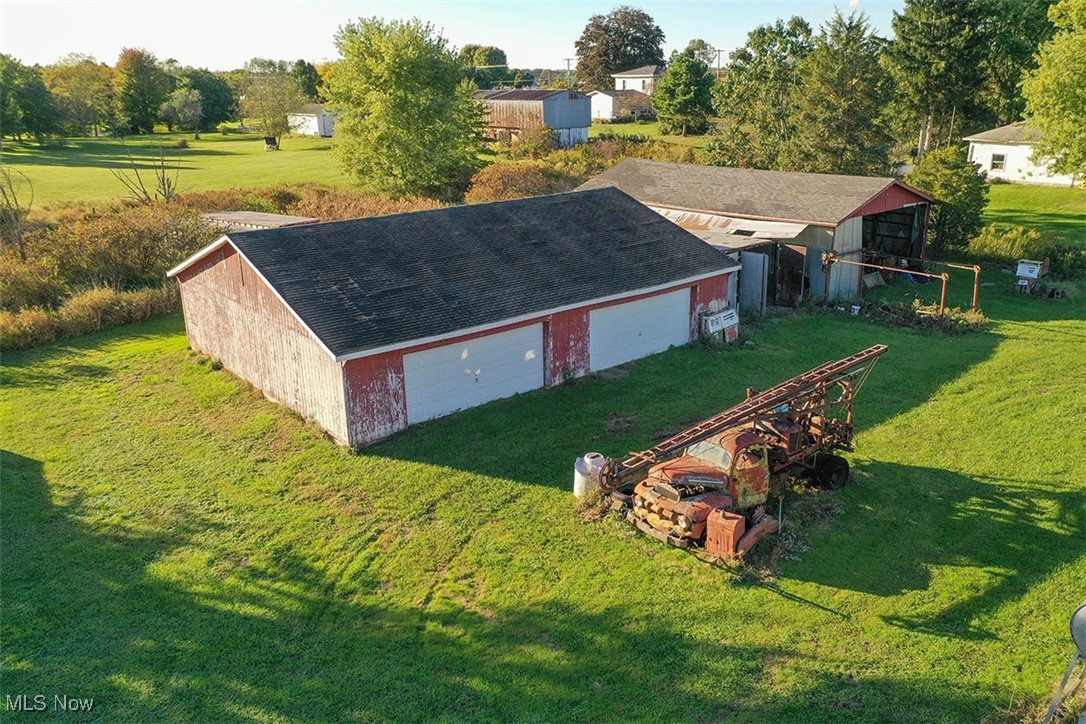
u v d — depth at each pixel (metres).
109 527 14.63
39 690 10.66
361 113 53.16
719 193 34.53
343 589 12.82
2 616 12.11
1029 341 25.67
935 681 10.79
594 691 10.62
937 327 26.94
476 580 13.05
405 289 19.75
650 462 14.18
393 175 52.34
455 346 19.09
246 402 20.41
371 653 11.39
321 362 17.80
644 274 23.59
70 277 30.06
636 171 39.56
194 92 107.50
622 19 141.00
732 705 10.37
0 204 38.56
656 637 11.63
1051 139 40.72
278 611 12.30
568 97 78.19
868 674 10.91
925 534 14.43
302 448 17.73
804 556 13.72
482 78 162.62
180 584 12.96
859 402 20.55
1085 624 9.49
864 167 46.44
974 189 37.47
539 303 20.69
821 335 26.39
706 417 19.53
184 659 11.27
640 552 13.77
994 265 36.69
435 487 15.98
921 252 35.66
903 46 59.31
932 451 17.72
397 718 10.19
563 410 19.89
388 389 18.00
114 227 31.64
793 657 11.24
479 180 51.91
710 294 25.64
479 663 11.18
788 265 30.11
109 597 12.62
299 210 46.16
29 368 23.06
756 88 53.28
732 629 11.81
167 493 15.86
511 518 14.88
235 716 10.23
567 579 13.03
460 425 18.86
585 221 26.14
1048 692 10.57
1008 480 16.34
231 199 46.47
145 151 82.56
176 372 22.67
